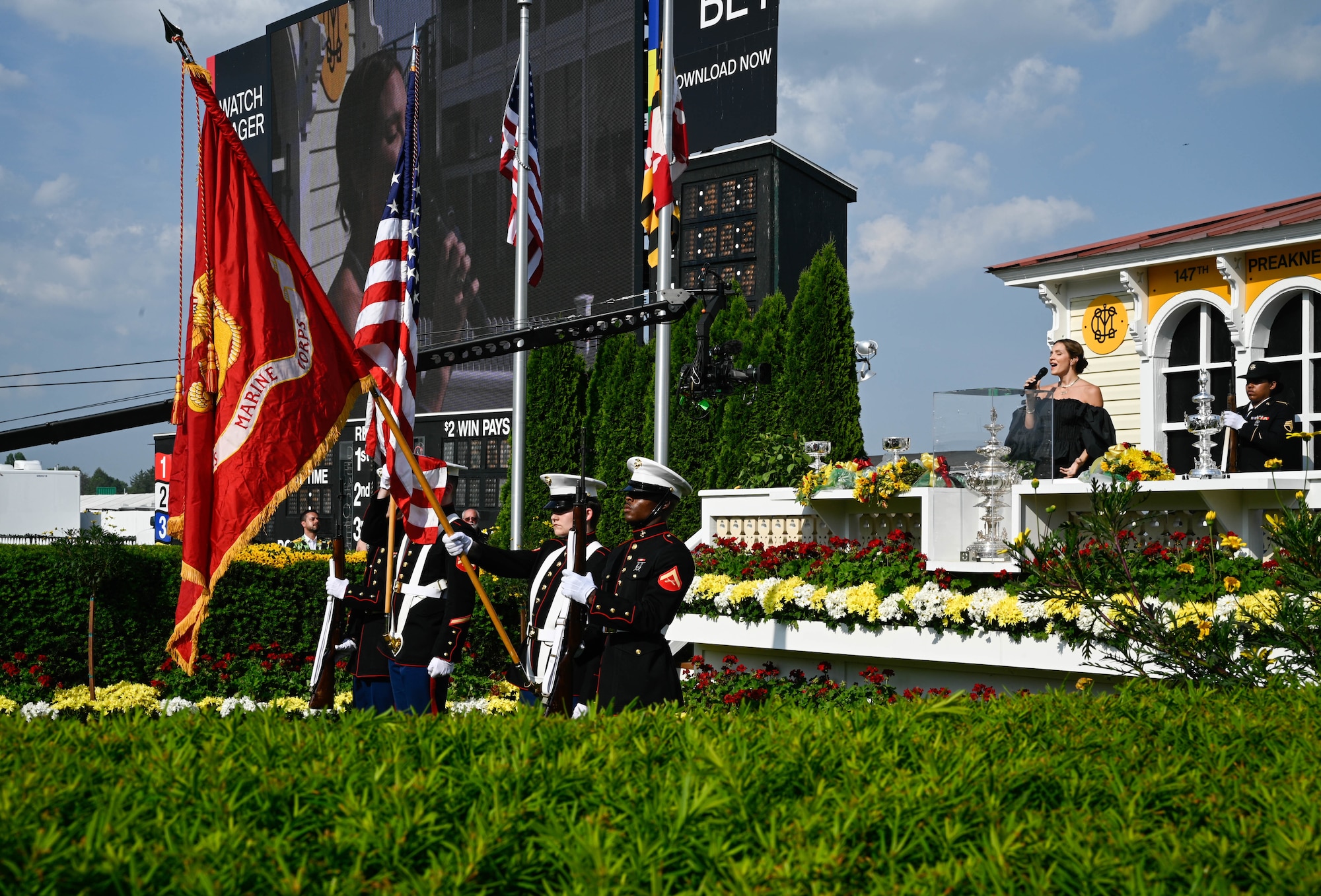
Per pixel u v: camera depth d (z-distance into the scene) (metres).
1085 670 6.74
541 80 24.92
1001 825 2.48
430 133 26.95
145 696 9.88
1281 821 2.42
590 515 6.43
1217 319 12.42
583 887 2.12
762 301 23.22
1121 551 5.45
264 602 10.91
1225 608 5.86
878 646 7.84
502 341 10.09
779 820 2.47
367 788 2.60
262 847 2.30
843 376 18.06
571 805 2.64
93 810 2.58
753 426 18.80
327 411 5.71
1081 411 8.06
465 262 26.09
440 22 26.86
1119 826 2.46
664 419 14.24
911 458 8.50
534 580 6.53
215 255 5.61
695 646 9.75
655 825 2.40
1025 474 7.71
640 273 23.42
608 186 23.73
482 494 25.50
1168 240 12.25
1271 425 8.05
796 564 8.60
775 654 9.01
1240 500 7.12
